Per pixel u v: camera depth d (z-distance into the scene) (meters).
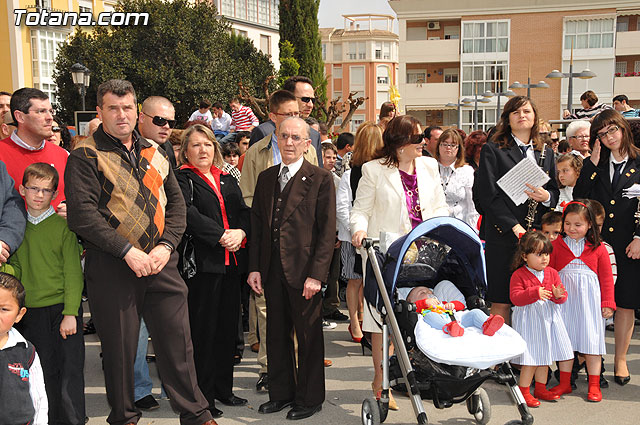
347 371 5.38
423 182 4.35
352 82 60.94
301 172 4.29
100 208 3.55
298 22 25.42
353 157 5.33
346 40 60.59
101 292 3.58
